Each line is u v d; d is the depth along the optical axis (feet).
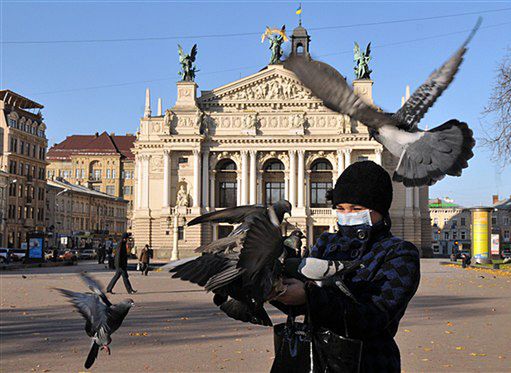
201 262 12.66
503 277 153.89
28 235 238.27
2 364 42.83
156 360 44.32
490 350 48.06
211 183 332.60
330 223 323.57
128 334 56.80
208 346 50.34
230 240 12.72
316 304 12.19
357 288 13.34
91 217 501.97
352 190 14.21
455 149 11.69
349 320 12.40
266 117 330.95
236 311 13.84
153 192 336.70
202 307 82.02
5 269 202.49
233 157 333.21
